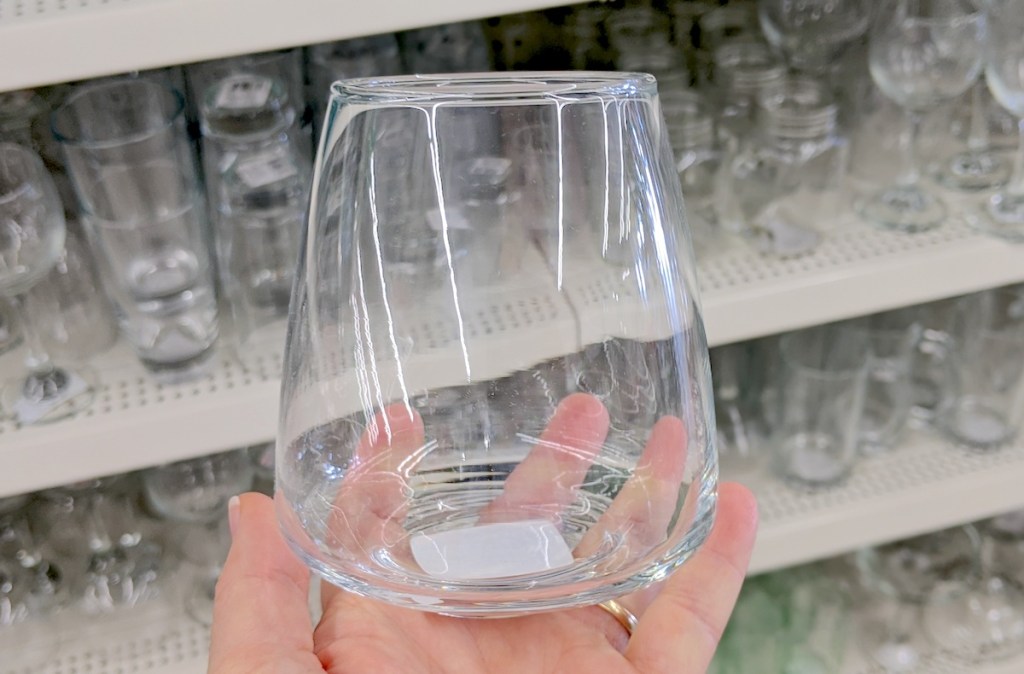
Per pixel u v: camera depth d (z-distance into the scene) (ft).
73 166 2.03
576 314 1.30
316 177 1.26
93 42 1.65
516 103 1.21
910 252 2.37
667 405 1.30
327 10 1.72
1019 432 2.97
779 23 2.37
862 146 2.72
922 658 3.13
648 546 1.29
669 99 2.38
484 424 1.34
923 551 3.32
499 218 1.26
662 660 1.53
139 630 2.53
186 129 2.16
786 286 2.27
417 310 1.30
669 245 1.26
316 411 1.31
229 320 2.29
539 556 1.29
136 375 2.14
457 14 1.79
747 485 2.86
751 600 3.26
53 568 2.62
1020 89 2.40
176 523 2.76
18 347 2.25
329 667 1.40
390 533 1.32
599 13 2.49
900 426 3.01
